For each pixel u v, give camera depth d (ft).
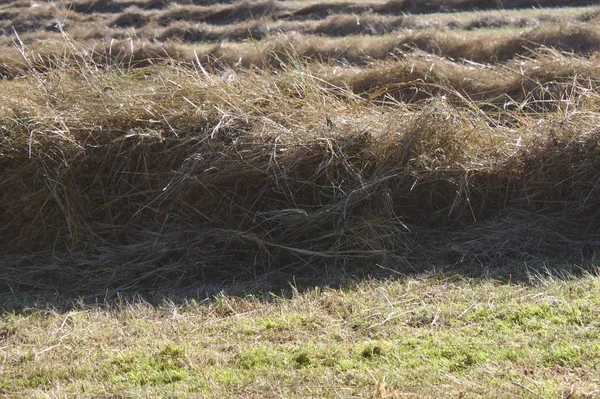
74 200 20.25
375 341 14.62
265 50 39.14
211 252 19.48
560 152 20.21
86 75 22.36
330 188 19.97
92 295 18.31
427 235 19.94
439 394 12.59
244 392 13.11
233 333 15.47
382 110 22.52
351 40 40.40
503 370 13.24
